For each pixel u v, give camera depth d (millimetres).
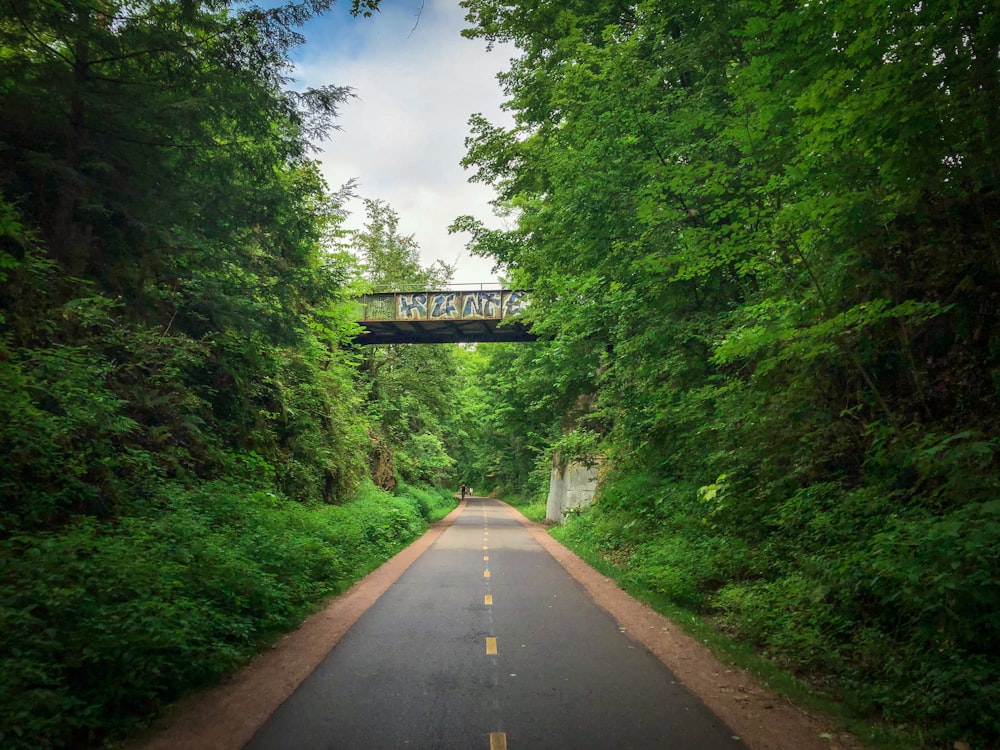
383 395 30641
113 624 4566
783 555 8141
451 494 50594
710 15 11336
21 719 3545
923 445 5734
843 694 4875
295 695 4762
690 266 8820
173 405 10906
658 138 11680
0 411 6590
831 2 5957
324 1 8812
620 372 15164
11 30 8133
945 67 5355
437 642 6402
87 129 9586
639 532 13641
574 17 14430
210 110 9711
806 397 8406
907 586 4750
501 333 30891
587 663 5672
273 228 11500
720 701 4703
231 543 8188
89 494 7402
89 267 10422
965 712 4020
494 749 3771
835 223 6934
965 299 6613
